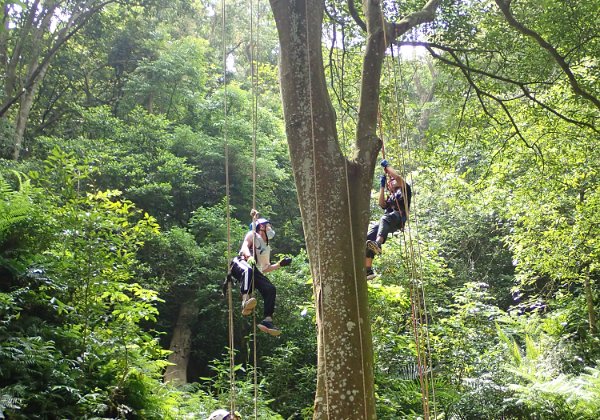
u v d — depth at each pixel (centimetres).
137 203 1656
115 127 1788
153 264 1450
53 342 697
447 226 1828
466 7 964
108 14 2050
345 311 466
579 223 1195
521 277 1352
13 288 752
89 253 770
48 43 1880
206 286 1423
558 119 1112
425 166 1163
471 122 1102
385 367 1095
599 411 1032
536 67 968
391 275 1181
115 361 759
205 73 2394
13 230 769
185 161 1780
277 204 1989
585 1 893
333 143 502
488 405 1080
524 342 1422
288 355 1206
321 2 527
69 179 830
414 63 1023
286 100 512
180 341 1397
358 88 1011
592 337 1273
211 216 1580
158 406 786
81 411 678
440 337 1216
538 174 1197
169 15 2241
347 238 483
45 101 2117
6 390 625
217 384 1062
